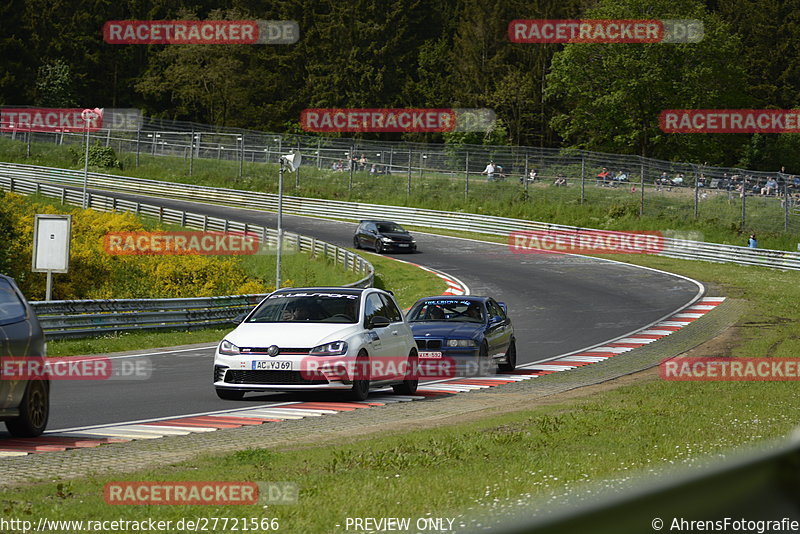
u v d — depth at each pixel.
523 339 103.94
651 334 106.44
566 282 161.38
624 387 62.78
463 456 32.38
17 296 39.22
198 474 28.38
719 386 62.50
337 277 167.12
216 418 46.81
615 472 27.61
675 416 45.56
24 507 22.61
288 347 52.81
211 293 151.38
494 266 181.50
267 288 151.38
